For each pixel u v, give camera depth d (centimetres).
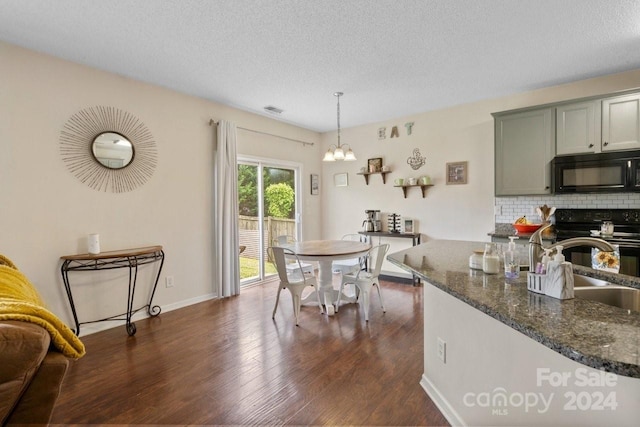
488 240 414
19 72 261
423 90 373
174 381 216
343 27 239
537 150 347
